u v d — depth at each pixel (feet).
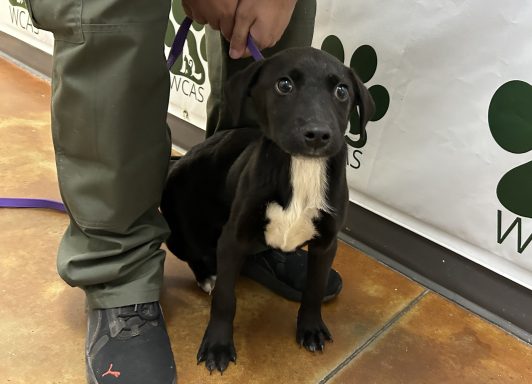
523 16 4.36
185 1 4.10
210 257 5.08
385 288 5.39
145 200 4.02
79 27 3.28
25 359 4.12
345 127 3.72
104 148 3.65
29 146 7.11
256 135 4.59
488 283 5.19
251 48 4.08
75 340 4.34
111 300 4.19
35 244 5.35
